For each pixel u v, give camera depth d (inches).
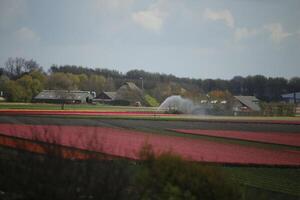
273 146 3422.7
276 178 1993.1
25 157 835.4
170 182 825.5
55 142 868.0
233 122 6092.5
